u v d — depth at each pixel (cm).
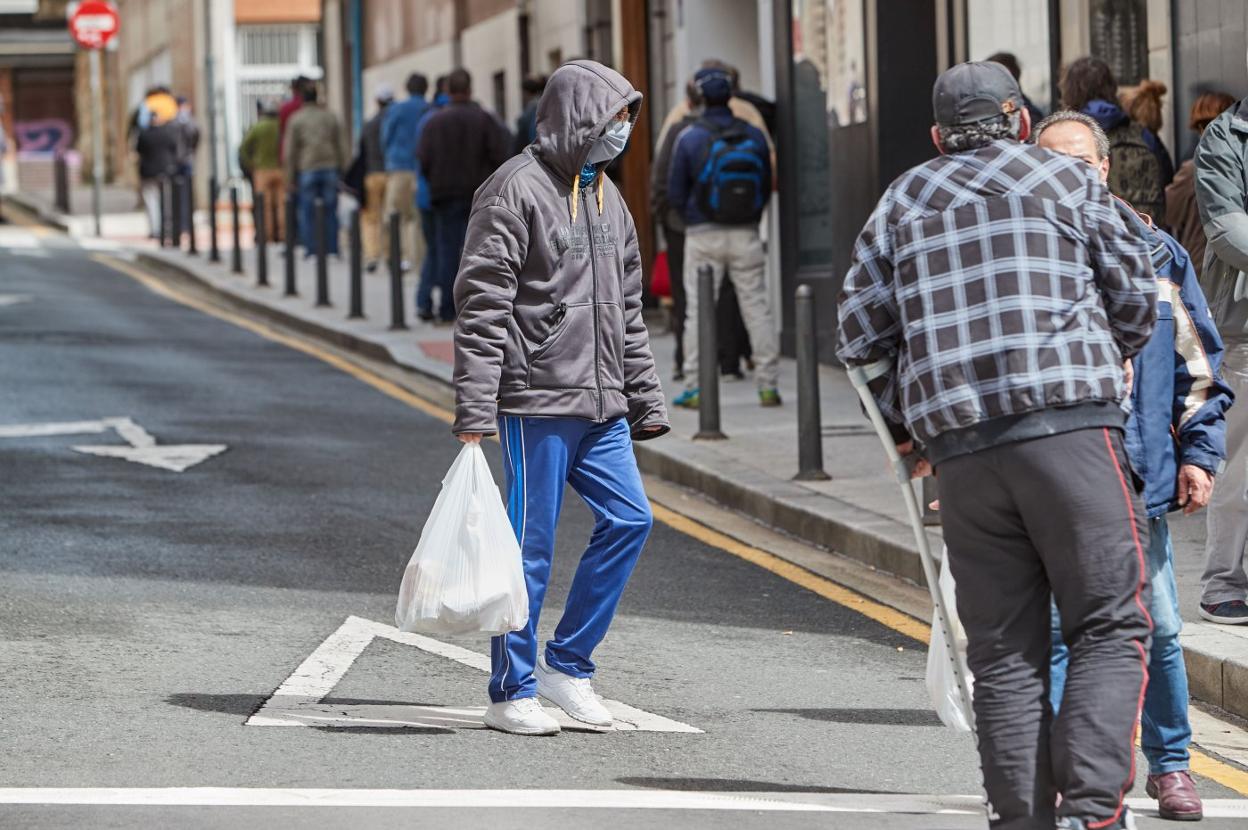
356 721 1495
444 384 3666
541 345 1466
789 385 3484
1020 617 1144
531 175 1462
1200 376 1266
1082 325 1126
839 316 1179
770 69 3975
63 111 14588
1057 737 1106
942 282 1137
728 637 1831
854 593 2031
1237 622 1703
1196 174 1681
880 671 1709
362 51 8094
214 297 5450
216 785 1312
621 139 1468
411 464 2791
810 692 1633
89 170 12975
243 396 3456
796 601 1992
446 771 1367
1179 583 1881
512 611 1434
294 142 6166
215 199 6234
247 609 1875
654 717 1539
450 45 6612
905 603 1986
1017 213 1135
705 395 2827
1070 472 1110
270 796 1288
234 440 2950
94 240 7631
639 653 1759
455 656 1720
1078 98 2273
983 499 1132
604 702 1583
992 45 3303
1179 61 2689
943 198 1152
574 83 1455
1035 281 1125
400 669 1667
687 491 2644
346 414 3291
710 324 2823
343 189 5709
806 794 1337
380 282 5581
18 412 3172
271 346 4288
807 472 2495
